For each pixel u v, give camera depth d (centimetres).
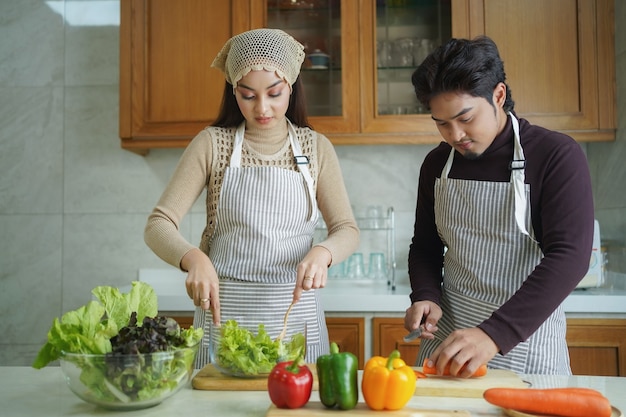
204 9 245
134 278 279
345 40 242
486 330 116
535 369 132
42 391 114
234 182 152
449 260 148
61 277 280
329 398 97
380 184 275
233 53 144
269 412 96
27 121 282
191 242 278
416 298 143
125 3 246
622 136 235
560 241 123
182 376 101
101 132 280
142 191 279
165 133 245
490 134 128
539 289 118
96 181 280
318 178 158
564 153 128
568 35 237
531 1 237
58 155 281
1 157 282
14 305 281
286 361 108
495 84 125
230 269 148
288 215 152
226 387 113
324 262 138
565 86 237
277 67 141
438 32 244
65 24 282
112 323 107
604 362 213
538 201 131
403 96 243
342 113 241
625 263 237
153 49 245
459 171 141
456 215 142
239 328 119
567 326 214
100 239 279
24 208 281
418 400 106
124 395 97
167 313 223
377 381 95
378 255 260
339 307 219
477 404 103
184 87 245
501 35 238
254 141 155
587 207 125
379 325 219
